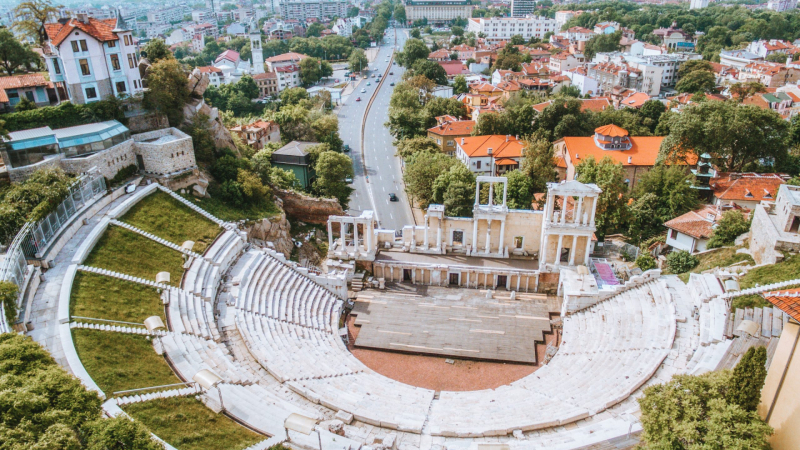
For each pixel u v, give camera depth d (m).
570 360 51.41
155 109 74.19
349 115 185.75
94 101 71.12
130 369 38.72
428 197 101.50
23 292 42.94
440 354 54.91
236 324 50.59
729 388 31.30
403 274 70.06
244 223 69.50
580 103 129.62
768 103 145.75
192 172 69.50
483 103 168.75
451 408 43.78
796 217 54.91
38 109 65.69
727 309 48.34
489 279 67.88
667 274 63.66
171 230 61.09
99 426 28.31
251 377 43.44
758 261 58.25
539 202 93.50
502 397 45.94
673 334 47.97
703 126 92.12
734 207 77.50
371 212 70.56
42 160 59.44
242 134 125.12
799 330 30.81
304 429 31.64
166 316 47.44
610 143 109.88
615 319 55.00
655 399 32.25
